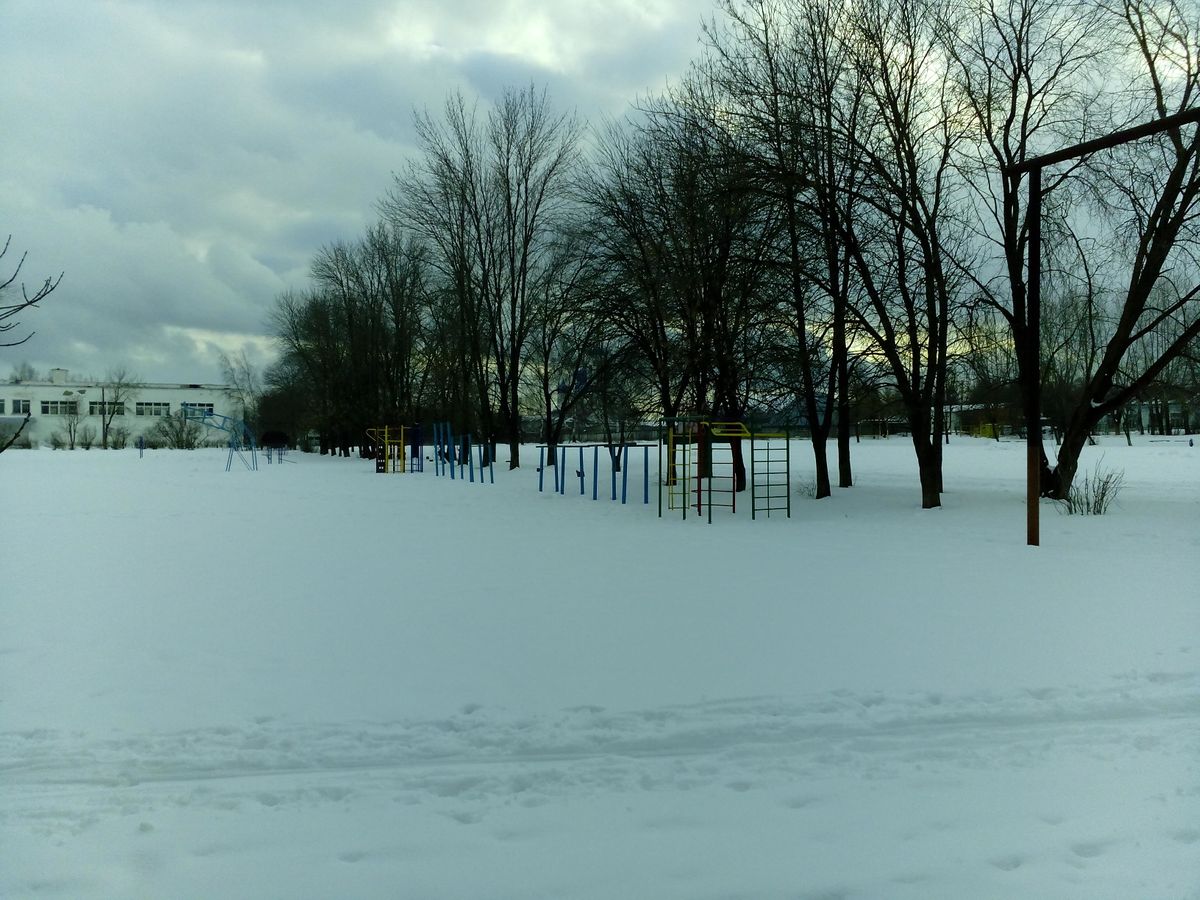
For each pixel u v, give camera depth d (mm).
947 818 3994
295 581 10000
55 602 8758
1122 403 16875
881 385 20062
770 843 3764
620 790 4344
